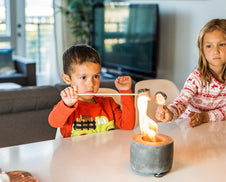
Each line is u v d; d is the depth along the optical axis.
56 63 5.77
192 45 3.75
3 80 4.47
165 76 4.24
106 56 4.96
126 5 4.39
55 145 1.10
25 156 1.00
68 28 5.71
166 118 1.32
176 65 4.03
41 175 0.89
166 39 4.16
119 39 4.60
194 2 3.67
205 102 1.68
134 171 0.92
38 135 2.08
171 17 4.04
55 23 5.66
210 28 1.57
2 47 5.62
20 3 5.62
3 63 4.82
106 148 1.09
